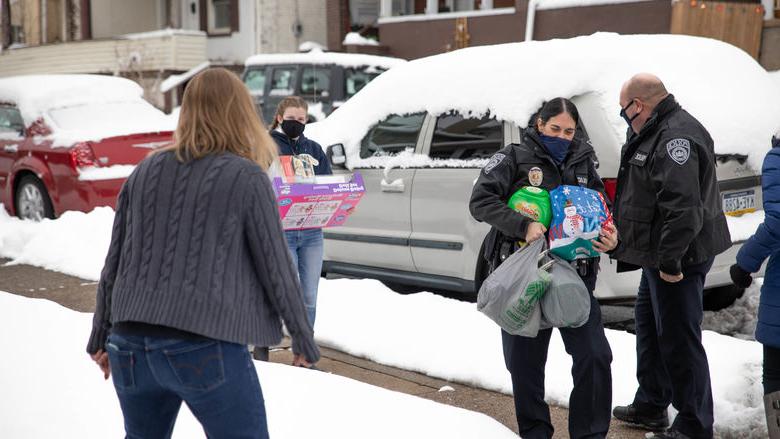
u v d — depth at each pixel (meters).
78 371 5.50
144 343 3.21
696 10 15.62
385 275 8.74
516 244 4.86
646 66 7.30
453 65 8.30
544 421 4.96
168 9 31.70
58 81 13.54
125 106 13.59
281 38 28.11
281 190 6.06
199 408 3.29
